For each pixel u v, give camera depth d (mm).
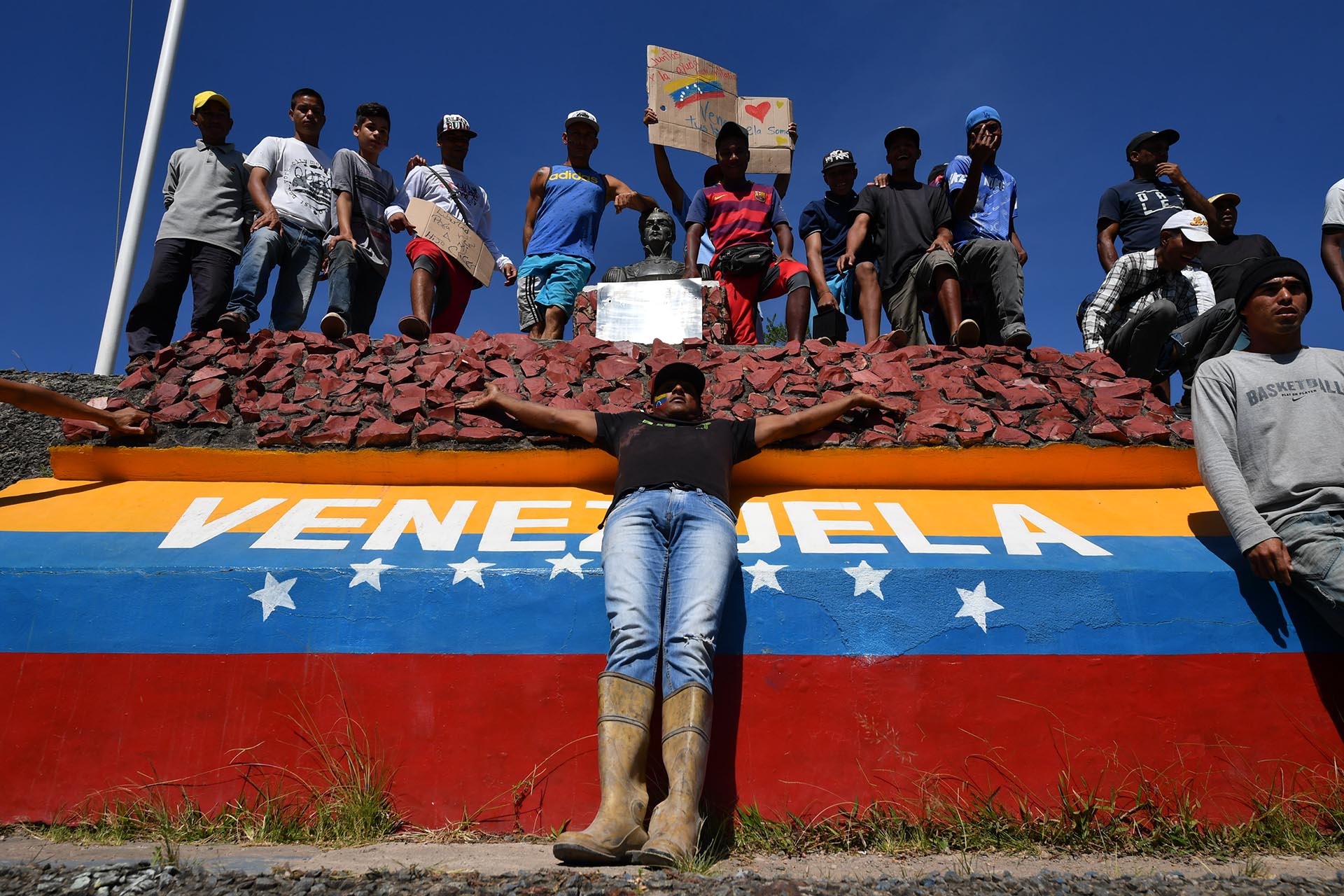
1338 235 5637
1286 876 2605
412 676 3256
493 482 4242
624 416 3934
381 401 4547
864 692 3260
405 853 2828
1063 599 3385
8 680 3230
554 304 6145
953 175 6207
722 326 6156
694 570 3229
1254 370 3691
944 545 3658
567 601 3361
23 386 3916
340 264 5566
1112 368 4887
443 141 6531
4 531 3689
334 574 3389
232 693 3234
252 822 3064
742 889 2357
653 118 6930
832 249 6570
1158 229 5992
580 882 2393
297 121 6125
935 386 4660
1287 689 3295
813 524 3828
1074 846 2988
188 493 4098
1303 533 3305
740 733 3211
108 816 3057
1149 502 4074
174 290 5492
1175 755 3215
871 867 2785
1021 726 3236
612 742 2861
